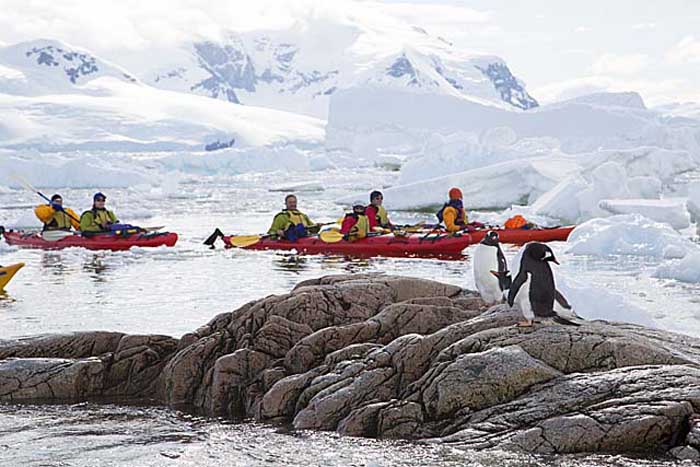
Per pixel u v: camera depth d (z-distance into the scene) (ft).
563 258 65.16
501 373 23.38
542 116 187.01
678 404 21.20
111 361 31.01
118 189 185.47
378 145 207.92
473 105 199.31
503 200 112.16
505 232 76.02
